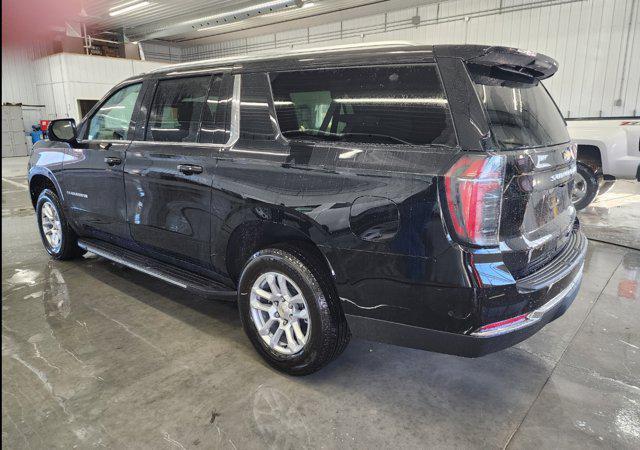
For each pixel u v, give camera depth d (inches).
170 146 104.0
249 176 86.8
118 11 595.5
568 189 92.6
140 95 115.5
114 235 127.0
